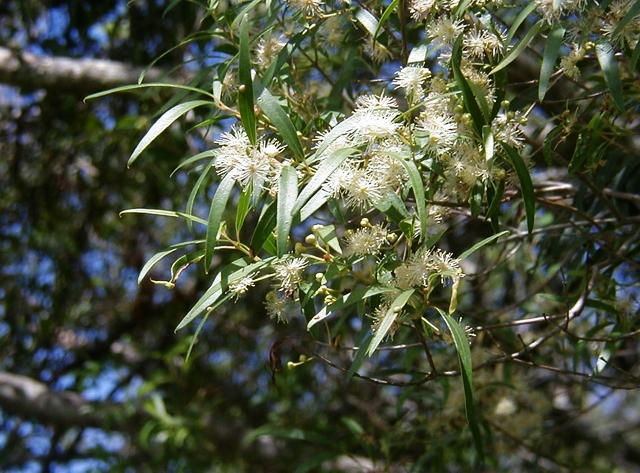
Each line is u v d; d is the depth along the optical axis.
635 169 2.14
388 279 1.32
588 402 3.96
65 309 3.77
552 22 1.41
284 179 1.21
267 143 1.36
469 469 2.76
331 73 2.13
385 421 3.10
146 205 3.58
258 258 1.36
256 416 3.62
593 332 1.88
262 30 1.69
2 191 3.65
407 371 2.17
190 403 3.48
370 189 1.24
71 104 3.33
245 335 3.60
